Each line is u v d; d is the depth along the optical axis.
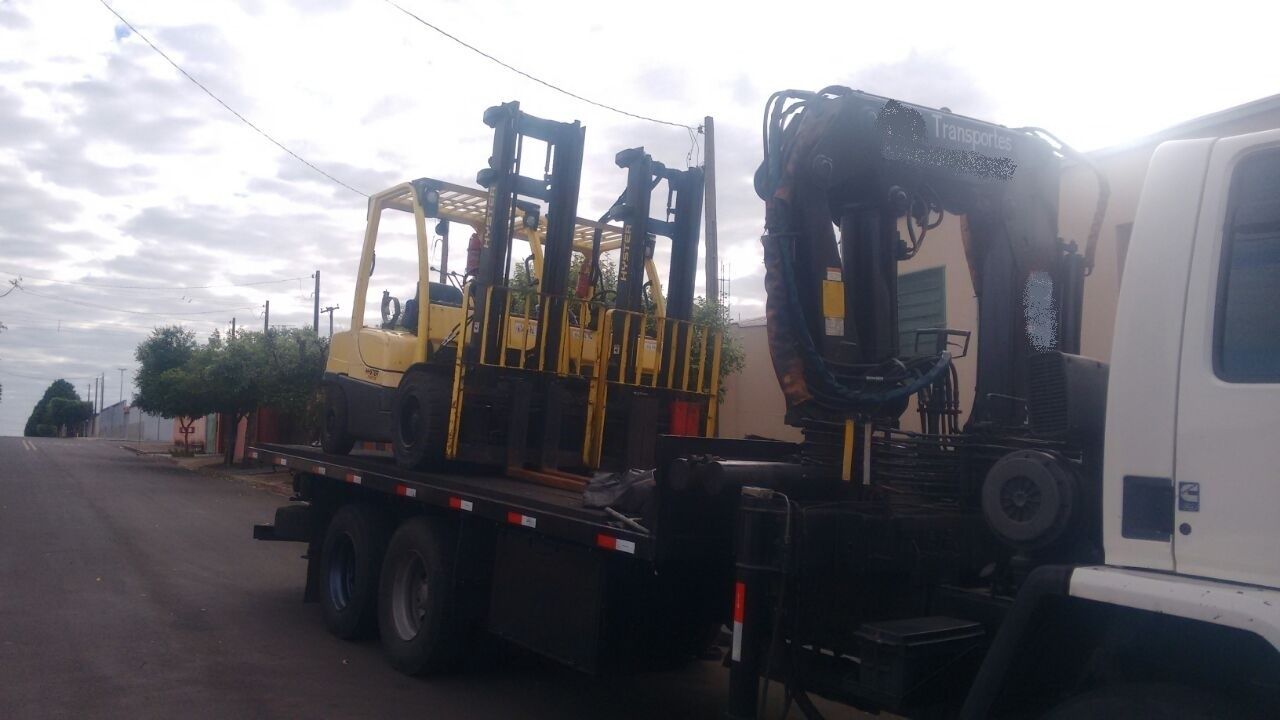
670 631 5.46
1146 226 3.28
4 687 6.24
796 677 3.89
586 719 6.17
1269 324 2.97
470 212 8.52
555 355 7.29
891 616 4.09
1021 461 3.57
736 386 14.68
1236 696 2.86
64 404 114.69
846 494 4.38
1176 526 3.05
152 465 33.69
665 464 4.49
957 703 3.69
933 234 8.31
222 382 28.88
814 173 4.60
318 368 28.11
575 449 7.43
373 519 7.80
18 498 18.78
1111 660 3.17
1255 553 2.86
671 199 8.05
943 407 4.93
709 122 16.45
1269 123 8.02
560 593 5.45
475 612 6.53
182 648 7.45
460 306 8.15
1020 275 4.86
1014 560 3.60
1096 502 3.53
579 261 9.81
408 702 6.36
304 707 6.14
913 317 8.52
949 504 4.35
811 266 4.62
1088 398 3.70
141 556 11.80
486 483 6.61
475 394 7.11
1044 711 3.37
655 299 8.02
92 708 5.91
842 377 4.56
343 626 7.83
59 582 9.84
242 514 17.31
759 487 4.14
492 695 6.61
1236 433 2.94
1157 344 3.18
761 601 3.96
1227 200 3.12
